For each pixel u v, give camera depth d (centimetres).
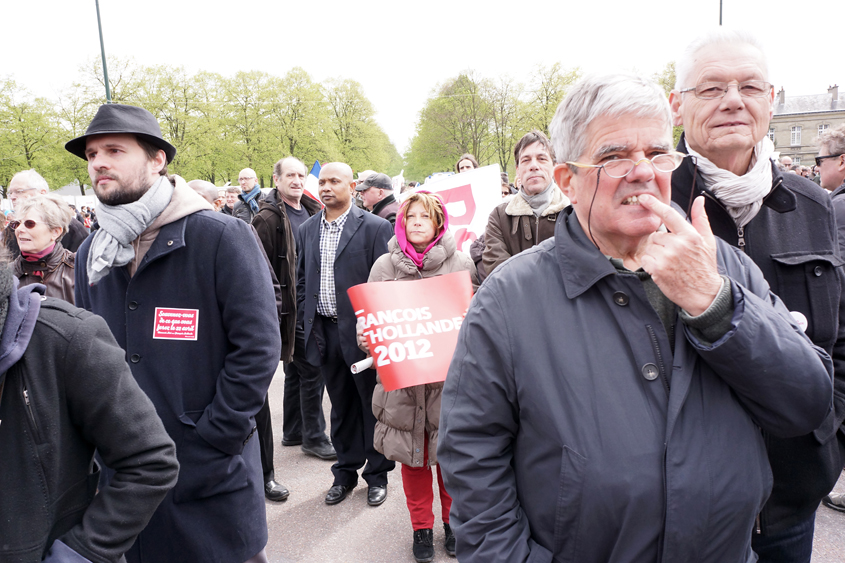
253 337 196
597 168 111
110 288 199
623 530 105
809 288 163
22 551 116
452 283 273
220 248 197
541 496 114
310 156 3600
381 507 337
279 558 285
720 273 119
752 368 102
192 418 196
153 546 192
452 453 123
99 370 125
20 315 117
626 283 112
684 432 105
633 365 110
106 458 132
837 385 169
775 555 162
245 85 3475
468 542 117
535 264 122
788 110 5847
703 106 158
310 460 409
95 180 192
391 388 254
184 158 3127
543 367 112
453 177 530
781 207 163
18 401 116
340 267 342
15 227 287
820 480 159
